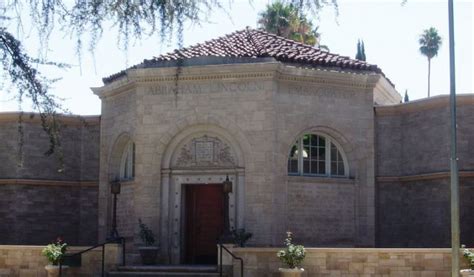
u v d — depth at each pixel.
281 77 24.16
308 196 24.31
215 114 24.11
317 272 19.20
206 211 24.69
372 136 25.38
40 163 28.44
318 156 25.00
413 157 25.83
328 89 24.94
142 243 24.14
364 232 24.84
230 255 20.23
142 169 24.58
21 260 20.95
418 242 25.27
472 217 24.31
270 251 19.53
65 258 20.69
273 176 23.44
